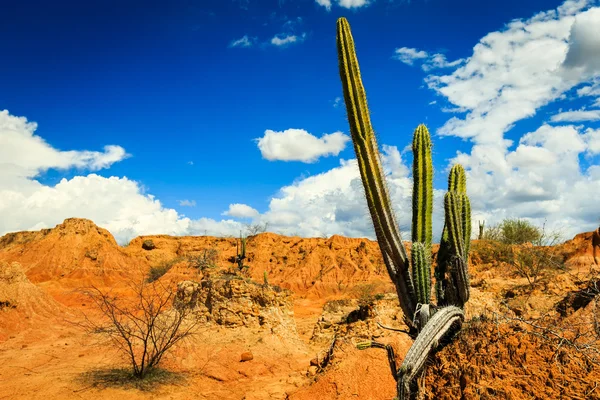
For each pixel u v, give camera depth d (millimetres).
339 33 6320
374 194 5988
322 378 9281
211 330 14555
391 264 6266
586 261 20219
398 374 4652
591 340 5461
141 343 13398
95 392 10102
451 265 6043
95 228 51781
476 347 5824
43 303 20453
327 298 38969
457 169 7133
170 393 10484
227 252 53594
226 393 10742
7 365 12406
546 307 10086
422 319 5477
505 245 21750
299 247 51938
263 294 15531
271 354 13578
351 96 6117
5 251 50656
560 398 4746
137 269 48500
